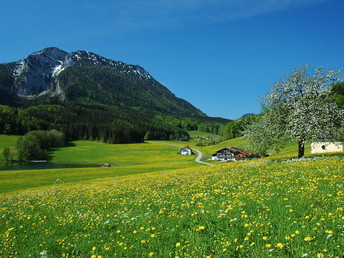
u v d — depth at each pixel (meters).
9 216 15.38
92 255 7.33
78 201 17.95
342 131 31.17
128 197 16.89
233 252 6.65
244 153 119.00
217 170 29.75
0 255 8.61
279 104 34.97
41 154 142.25
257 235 7.26
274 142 36.34
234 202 10.53
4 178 59.41
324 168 18.39
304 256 5.79
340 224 7.04
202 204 11.20
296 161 27.33
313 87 32.84
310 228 7.12
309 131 30.81
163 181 24.86
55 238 9.62
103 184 31.45
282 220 7.97
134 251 7.59
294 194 10.89
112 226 10.33
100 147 196.50
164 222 9.55
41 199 22.23
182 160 135.00
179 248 7.30
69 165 117.31
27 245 9.48
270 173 19.34
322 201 9.47
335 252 5.83
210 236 7.84
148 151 180.88
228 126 197.75
